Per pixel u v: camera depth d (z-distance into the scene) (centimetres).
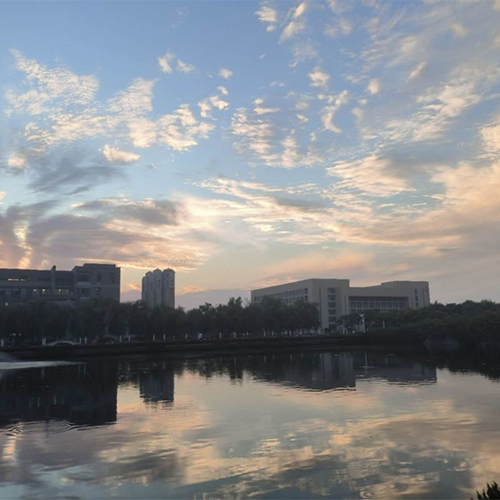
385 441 2197
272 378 5006
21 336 10800
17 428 2645
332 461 1916
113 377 5334
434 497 1531
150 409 3191
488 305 13138
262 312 15200
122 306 11738
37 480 1762
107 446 2214
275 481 1702
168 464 1925
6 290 17125
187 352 10425
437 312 14200
